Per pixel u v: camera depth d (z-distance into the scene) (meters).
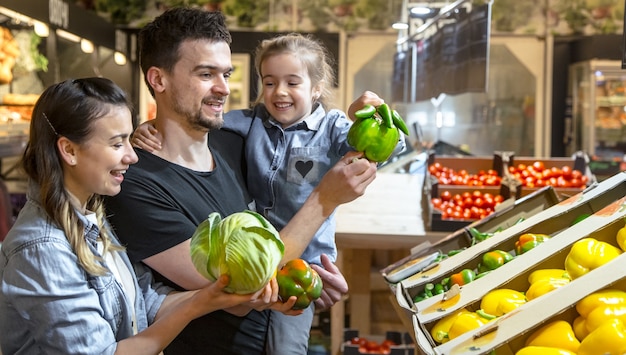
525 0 8.74
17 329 1.75
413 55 7.21
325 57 2.65
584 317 1.66
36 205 1.76
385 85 9.00
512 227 2.39
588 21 8.63
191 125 2.14
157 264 2.08
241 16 8.91
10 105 5.46
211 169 2.29
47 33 5.58
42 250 1.69
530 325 1.65
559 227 2.37
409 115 8.99
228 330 2.30
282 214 2.46
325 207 2.08
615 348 1.54
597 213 2.11
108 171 1.77
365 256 4.76
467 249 2.37
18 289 1.69
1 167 6.16
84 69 7.14
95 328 1.72
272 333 2.37
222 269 1.69
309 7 8.91
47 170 1.73
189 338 2.29
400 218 4.70
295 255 2.04
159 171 2.12
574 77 8.55
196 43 2.07
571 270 1.89
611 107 8.11
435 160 5.80
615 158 8.12
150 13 8.88
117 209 2.06
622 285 1.69
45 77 5.71
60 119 1.72
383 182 5.66
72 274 1.71
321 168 2.46
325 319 5.03
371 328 5.36
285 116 2.49
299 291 1.83
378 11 8.86
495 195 5.03
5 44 5.34
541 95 8.83
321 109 2.57
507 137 8.91
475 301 1.96
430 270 2.31
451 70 5.73
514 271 2.00
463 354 1.64
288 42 2.50
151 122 2.27
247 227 1.68
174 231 2.06
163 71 2.10
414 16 7.18
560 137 8.83
